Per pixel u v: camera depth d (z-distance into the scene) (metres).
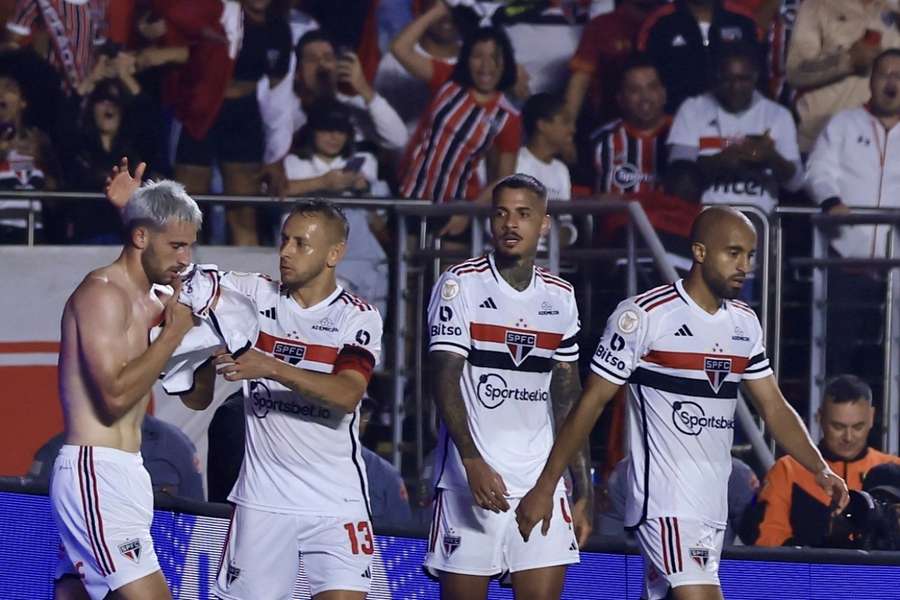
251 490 15.85
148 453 21.41
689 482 15.08
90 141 27.75
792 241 28.95
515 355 15.98
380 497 19.97
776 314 27.14
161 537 17.50
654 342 15.05
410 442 26.89
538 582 15.95
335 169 28.25
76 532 14.63
